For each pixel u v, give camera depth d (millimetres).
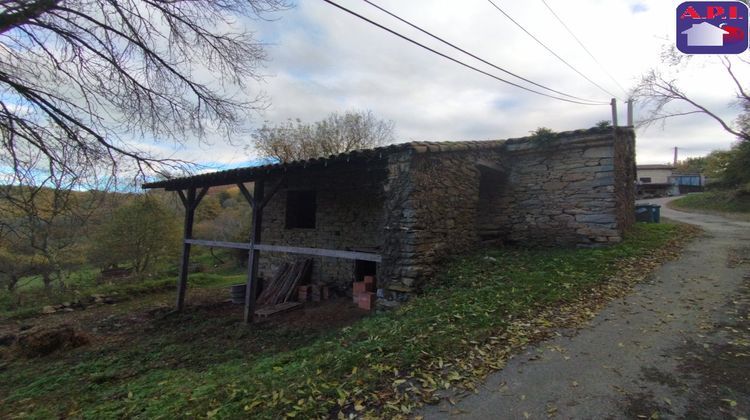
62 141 4711
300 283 8922
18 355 5684
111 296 10195
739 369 2850
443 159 6531
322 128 22797
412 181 5645
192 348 5848
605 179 7523
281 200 10000
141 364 5160
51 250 11281
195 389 3254
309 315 7277
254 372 3508
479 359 3160
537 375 2896
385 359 3174
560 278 5461
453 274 5832
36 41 4414
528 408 2459
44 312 8711
